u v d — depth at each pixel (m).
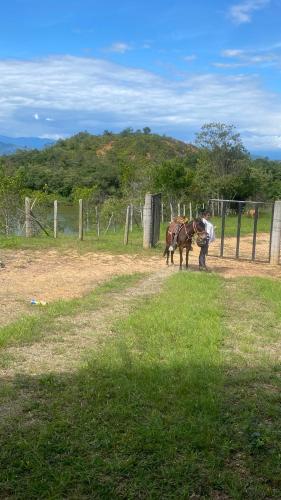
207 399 5.53
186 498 4.00
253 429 5.03
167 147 117.50
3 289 11.79
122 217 41.31
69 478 4.16
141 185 46.12
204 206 45.53
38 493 4.00
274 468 4.39
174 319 8.93
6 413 5.32
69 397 5.66
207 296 11.13
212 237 16.12
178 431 4.86
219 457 4.50
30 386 6.04
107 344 7.59
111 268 15.43
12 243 19.11
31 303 10.38
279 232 18.25
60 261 16.39
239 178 54.34
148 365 6.58
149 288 12.42
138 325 8.52
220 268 16.55
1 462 4.39
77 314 9.54
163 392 5.73
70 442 4.70
